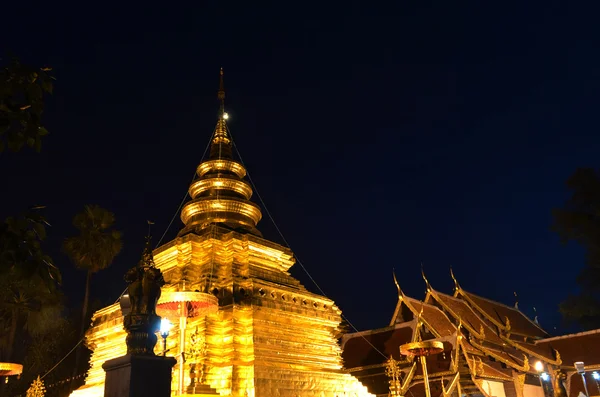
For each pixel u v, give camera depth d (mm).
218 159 25781
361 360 30578
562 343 35812
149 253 8805
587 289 41375
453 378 25219
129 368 7332
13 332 27969
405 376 27203
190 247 20688
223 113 28438
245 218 23922
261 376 16891
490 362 31688
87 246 31844
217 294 18766
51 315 29875
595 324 41906
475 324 35094
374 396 20625
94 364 20766
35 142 5082
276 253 22312
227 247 20938
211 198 23656
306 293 20922
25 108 5004
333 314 21703
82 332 30359
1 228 4531
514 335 37469
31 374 30109
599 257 40938
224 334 17641
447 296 36469
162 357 7672
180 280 18953
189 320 17812
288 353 18547
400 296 32250
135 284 8336
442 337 27359
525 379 32375
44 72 5277
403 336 30594
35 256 4715
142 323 8039
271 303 19141
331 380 19203
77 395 19594
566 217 42188
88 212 32562
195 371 16062
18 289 27625
